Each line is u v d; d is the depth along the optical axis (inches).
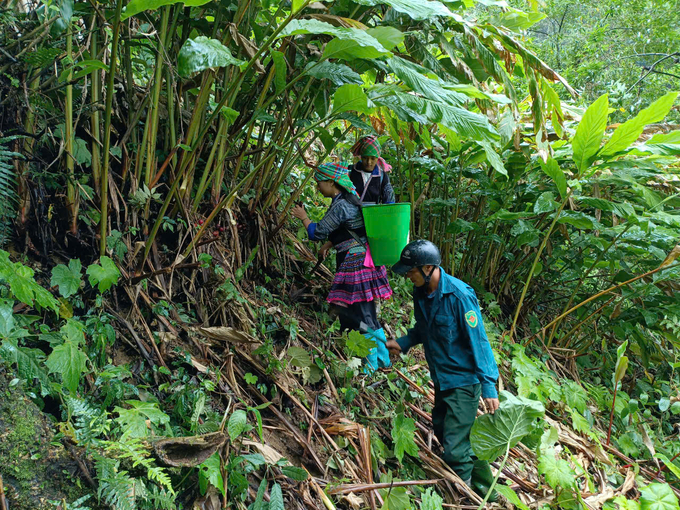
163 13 79.4
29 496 50.2
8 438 52.4
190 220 94.3
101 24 76.3
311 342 112.8
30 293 57.2
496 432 89.6
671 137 126.0
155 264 89.4
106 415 62.7
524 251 172.6
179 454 63.1
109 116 70.3
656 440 143.6
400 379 120.3
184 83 89.8
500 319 170.1
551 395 129.1
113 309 81.3
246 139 104.2
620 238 150.3
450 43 114.6
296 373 101.1
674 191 162.4
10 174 71.3
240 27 90.4
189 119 99.7
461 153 147.9
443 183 165.5
